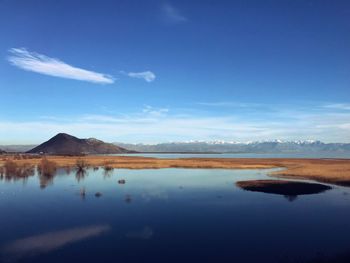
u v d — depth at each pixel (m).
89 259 20.38
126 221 29.05
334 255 20.69
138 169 89.56
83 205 35.97
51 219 29.83
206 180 60.25
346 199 40.06
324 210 33.72
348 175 65.94
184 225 27.70
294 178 64.06
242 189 48.06
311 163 117.31
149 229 26.75
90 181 58.69
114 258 20.50
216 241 23.59
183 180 60.31
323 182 57.97
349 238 24.27
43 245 22.92
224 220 29.48
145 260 20.17
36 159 138.88
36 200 39.00
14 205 36.12
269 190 47.00
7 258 20.62
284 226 27.42
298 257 20.42
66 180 60.50
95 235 25.12
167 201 38.28
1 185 52.91
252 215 31.28
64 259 20.41
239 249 21.95
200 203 37.06
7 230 26.47
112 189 47.91
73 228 27.02
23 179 62.31
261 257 20.48
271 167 98.25
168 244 23.00
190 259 20.28
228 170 86.69
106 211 32.94
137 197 40.94
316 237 24.50
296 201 38.59
